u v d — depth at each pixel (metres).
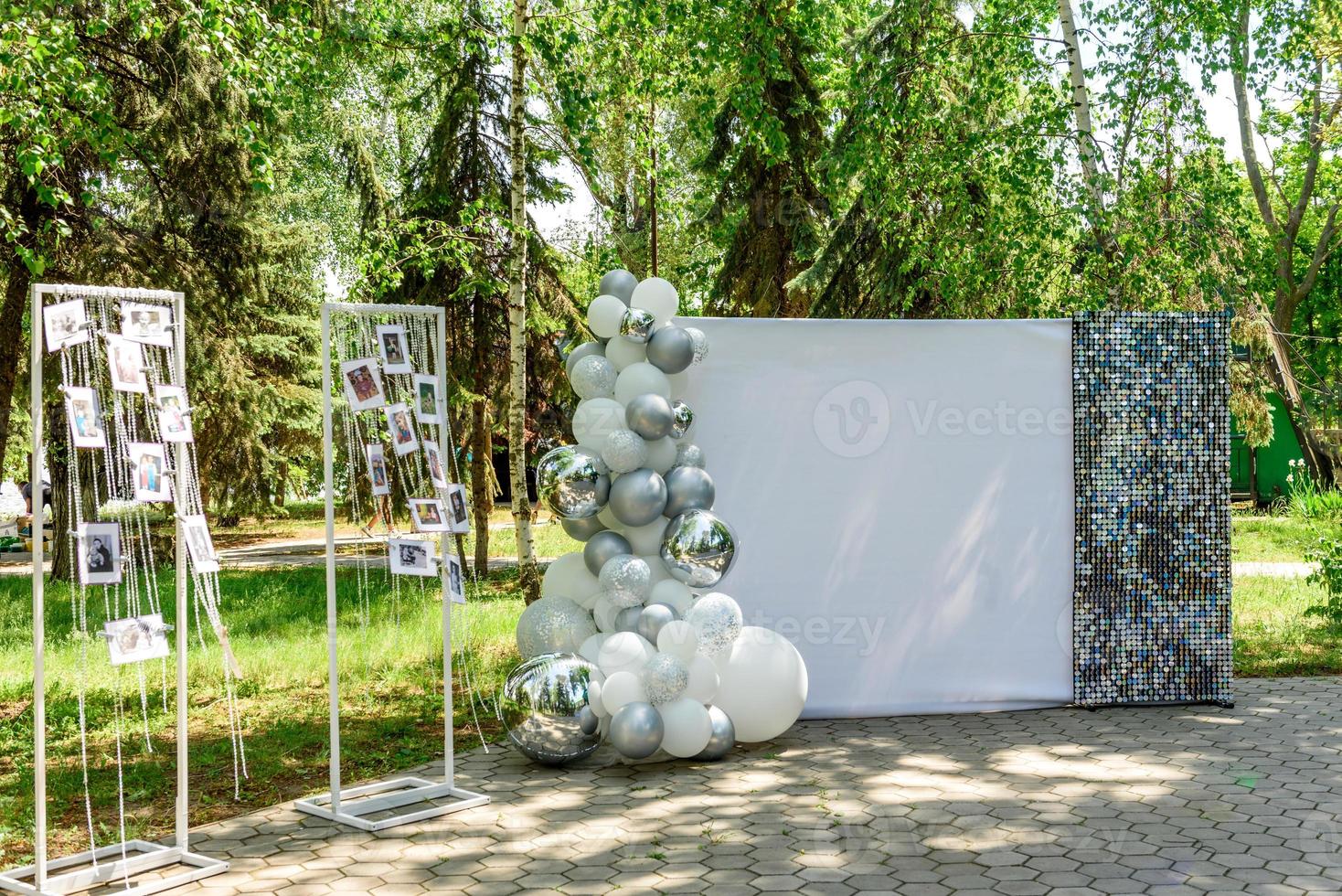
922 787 5.70
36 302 4.32
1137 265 10.25
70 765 6.54
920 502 7.29
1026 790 5.62
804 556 7.20
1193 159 10.26
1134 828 5.02
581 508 6.33
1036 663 7.41
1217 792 5.55
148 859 4.73
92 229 10.43
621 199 15.13
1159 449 7.41
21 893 4.43
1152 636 7.44
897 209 11.03
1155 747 6.42
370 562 17.88
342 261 22.75
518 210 8.77
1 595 13.52
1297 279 23.09
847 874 4.51
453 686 8.63
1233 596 11.72
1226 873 4.46
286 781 6.18
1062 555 7.41
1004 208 10.22
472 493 15.67
